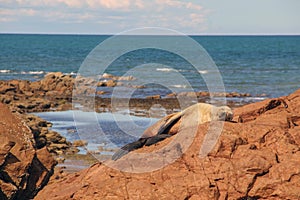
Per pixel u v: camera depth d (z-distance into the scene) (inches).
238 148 437.4
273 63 3390.7
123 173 424.5
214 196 406.6
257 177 418.6
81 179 451.8
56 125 1091.3
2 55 4156.0
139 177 419.2
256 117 541.3
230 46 6461.6
